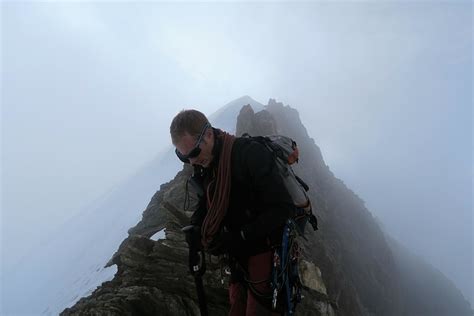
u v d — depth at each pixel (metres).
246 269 3.62
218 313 7.89
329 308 12.14
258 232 3.28
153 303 7.48
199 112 3.38
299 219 3.67
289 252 3.54
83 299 8.72
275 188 3.29
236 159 3.36
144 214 15.80
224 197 3.38
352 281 25.66
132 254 9.21
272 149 3.43
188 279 8.40
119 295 7.58
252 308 3.57
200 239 3.62
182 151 3.39
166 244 9.38
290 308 3.50
